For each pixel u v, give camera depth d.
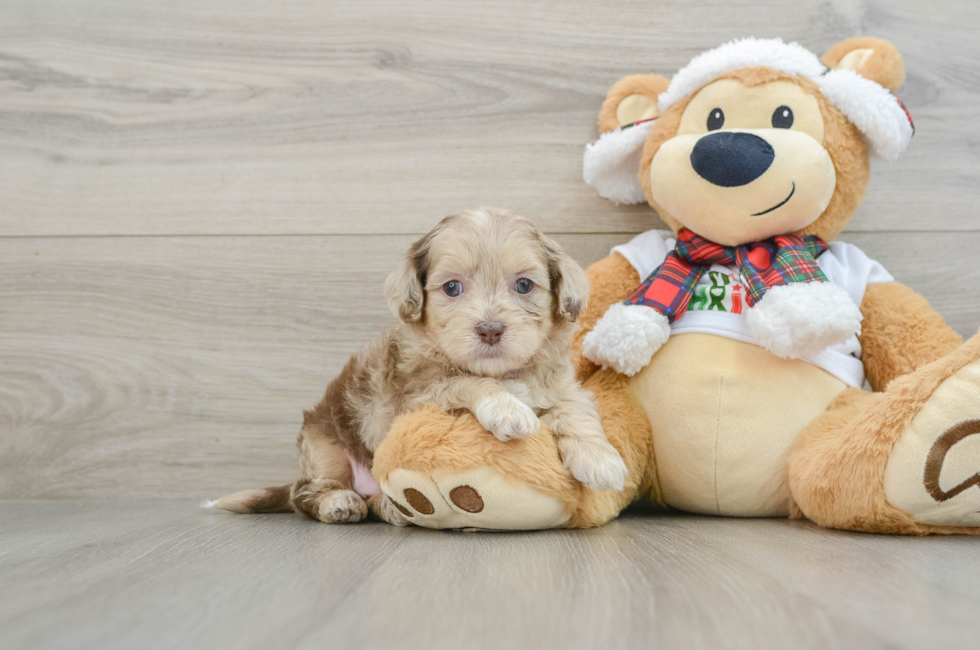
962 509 1.67
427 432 1.76
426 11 2.74
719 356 2.10
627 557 1.49
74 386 2.75
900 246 2.64
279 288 2.75
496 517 1.79
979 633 0.97
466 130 2.74
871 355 2.20
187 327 2.75
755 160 2.06
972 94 2.65
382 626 1.04
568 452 1.82
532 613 1.09
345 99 2.76
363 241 2.75
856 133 2.19
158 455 2.73
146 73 2.78
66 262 2.77
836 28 2.66
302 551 1.60
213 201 2.77
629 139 2.39
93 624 1.07
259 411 2.73
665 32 2.71
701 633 0.99
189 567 1.43
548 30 2.72
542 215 2.73
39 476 2.73
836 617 1.05
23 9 2.79
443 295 1.95
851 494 1.77
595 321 2.38
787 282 2.04
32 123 2.79
